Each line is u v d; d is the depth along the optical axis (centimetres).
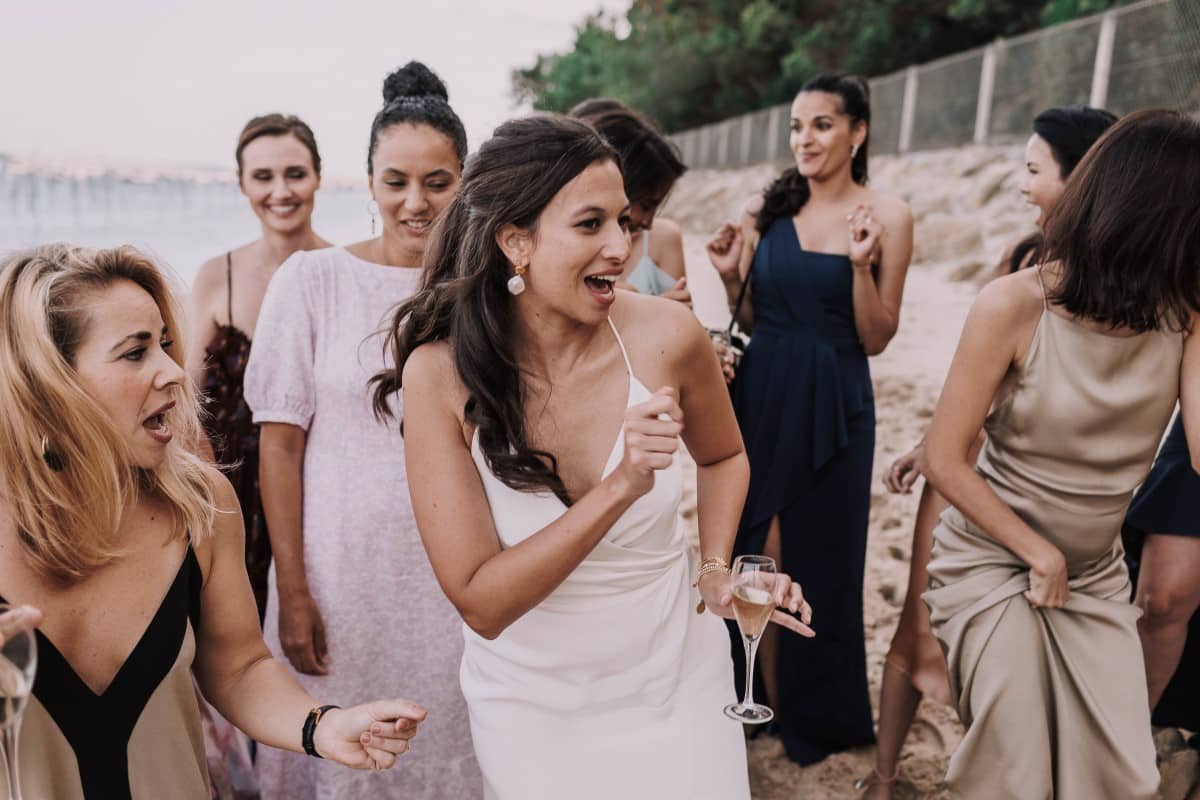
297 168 332
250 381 258
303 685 262
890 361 835
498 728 202
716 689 208
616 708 200
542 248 178
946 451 239
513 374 189
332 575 256
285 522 258
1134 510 294
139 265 165
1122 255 211
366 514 255
